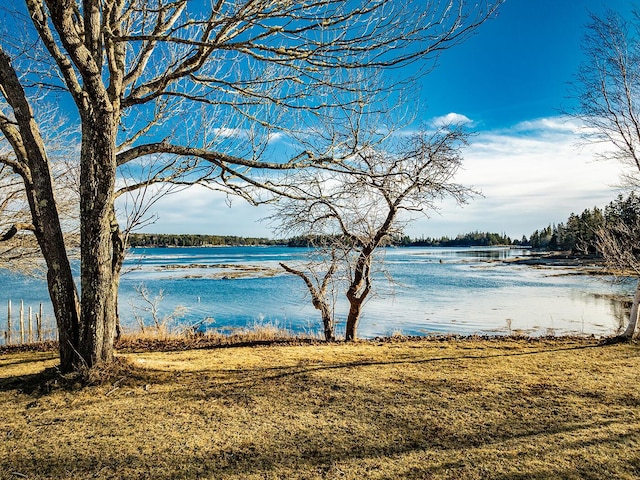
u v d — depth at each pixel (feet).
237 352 29.71
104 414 17.34
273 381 21.84
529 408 18.11
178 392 19.94
